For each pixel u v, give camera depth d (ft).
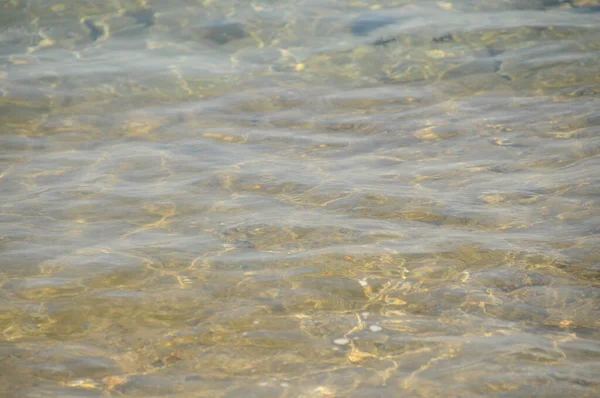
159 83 61.11
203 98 59.26
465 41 67.51
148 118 56.08
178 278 36.81
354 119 55.47
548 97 57.82
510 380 29.12
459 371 29.81
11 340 32.40
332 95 59.47
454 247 38.83
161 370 30.55
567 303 34.17
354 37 68.64
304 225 41.37
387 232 40.50
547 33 68.54
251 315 33.96
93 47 66.64
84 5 72.64
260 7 74.28
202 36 68.85
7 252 38.96
